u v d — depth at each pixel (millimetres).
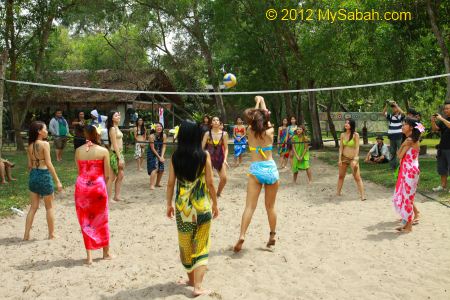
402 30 15703
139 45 25984
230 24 22062
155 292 4324
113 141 8883
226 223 7109
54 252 5730
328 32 18016
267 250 5660
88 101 27672
